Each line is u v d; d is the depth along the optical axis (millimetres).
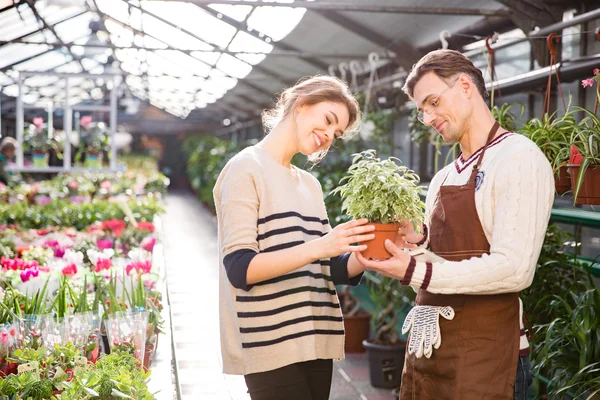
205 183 18484
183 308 6355
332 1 5207
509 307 1916
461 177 1979
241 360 2016
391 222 1887
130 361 2348
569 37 3951
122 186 11039
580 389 2463
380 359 4344
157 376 2666
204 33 8023
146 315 2684
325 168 7047
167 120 26125
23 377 2053
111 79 9852
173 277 8062
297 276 1994
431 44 5758
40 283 3270
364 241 1893
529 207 1780
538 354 2637
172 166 30422
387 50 6199
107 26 9266
